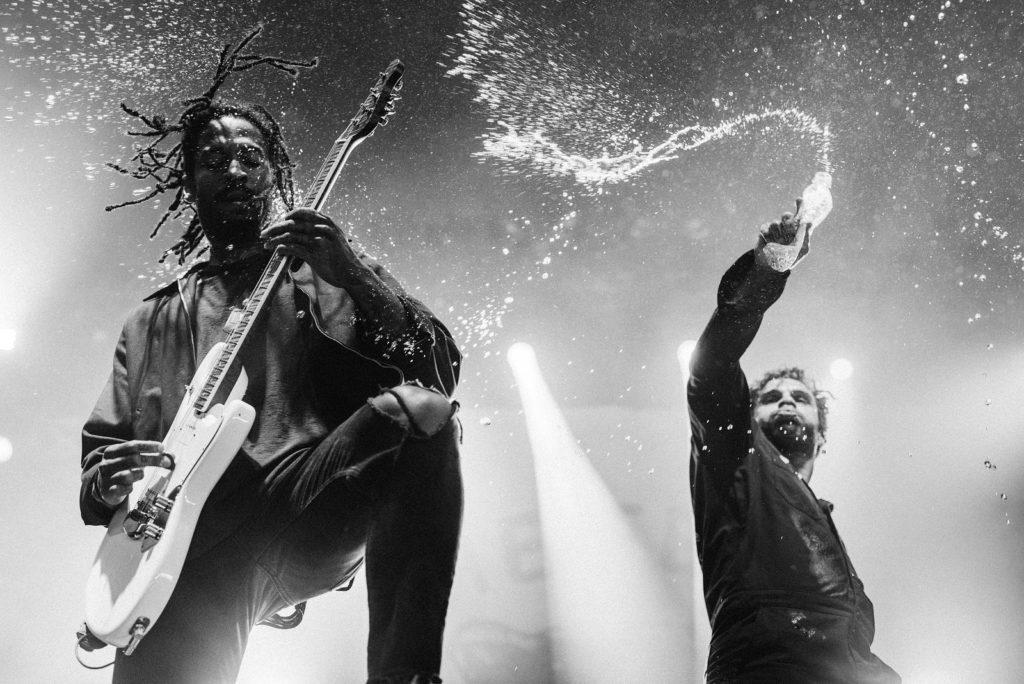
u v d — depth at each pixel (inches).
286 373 131.6
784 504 178.5
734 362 166.9
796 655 170.7
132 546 119.4
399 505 120.2
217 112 147.7
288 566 124.7
